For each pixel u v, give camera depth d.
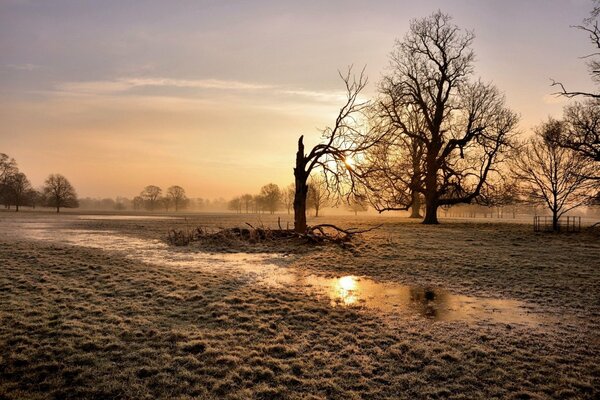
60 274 14.56
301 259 19.77
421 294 13.14
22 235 28.86
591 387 6.87
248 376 7.24
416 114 43.75
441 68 42.31
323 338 9.09
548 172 34.94
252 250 22.80
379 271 16.84
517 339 9.05
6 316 9.71
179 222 51.00
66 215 77.56
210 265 17.84
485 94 42.22
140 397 6.48
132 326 9.49
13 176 98.56
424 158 43.56
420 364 7.82
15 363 7.45
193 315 10.47
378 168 29.84
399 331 9.61
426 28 42.34
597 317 10.70
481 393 6.74
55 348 8.04
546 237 28.64
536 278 15.32
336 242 25.34
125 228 38.09
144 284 13.43
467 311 11.25
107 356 7.87
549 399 6.54
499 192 41.50
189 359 7.81
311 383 7.04
